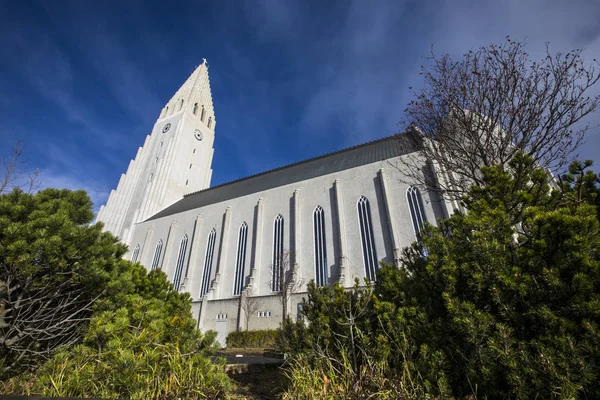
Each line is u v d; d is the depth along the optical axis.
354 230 38.47
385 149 46.53
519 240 6.38
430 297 6.62
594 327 4.07
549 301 4.80
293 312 35.06
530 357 4.43
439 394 5.19
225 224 49.09
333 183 42.94
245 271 43.53
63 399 3.29
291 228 43.41
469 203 7.96
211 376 6.46
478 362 4.92
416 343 6.19
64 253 7.62
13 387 6.43
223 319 39.78
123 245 11.84
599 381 3.94
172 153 71.94
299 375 6.95
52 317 8.05
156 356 5.88
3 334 7.73
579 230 4.89
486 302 5.54
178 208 61.94
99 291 8.56
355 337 7.36
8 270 7.33
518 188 8.08
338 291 8.57
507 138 10.63
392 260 33.72
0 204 7.61
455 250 6.52
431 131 12.70
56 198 9.20
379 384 5.79
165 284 12.21
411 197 36.59
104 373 5.43
